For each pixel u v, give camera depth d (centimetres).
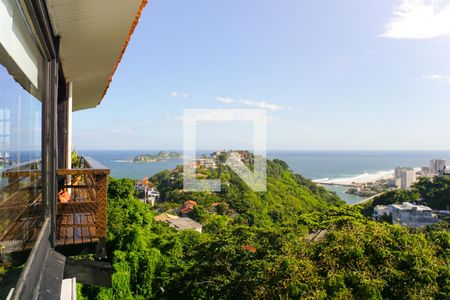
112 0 298
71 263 370
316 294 778
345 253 859
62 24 322
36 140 233
